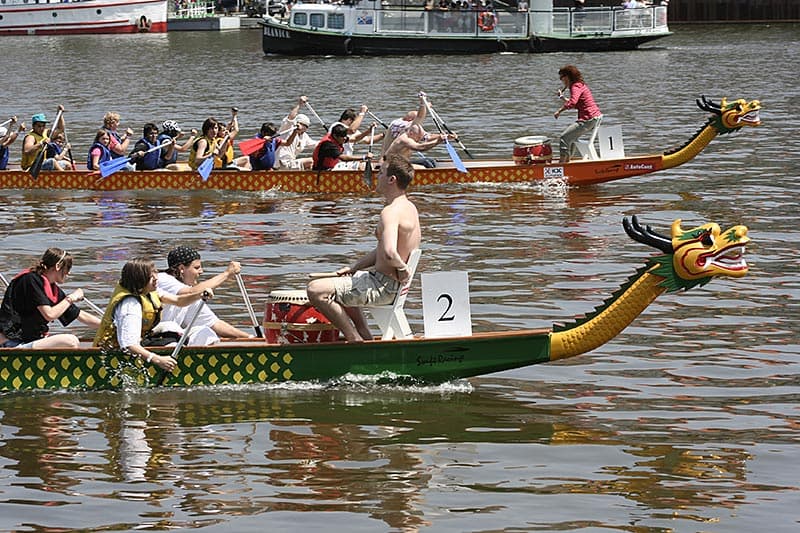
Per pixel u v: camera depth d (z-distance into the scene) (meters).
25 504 19.09
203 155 49.91
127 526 18.30
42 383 24.59
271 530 18.12
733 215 43.72
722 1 180.00
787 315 29.88
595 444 21.53
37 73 123.75
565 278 34.19
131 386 24.47
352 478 20.09
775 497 19.23
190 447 21.50
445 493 19.44
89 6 185.12
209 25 193.00
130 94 101.94
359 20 135.50
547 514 18.66
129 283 24.39
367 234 41.19
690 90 94.50
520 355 24.22
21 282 25.06
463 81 106.12
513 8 134.62
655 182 51.47
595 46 135.38
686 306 30.81
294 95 98.38
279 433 22.11
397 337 24.70
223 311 30.88
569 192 49.09
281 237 40.84
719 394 24.19
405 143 47.00
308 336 24.77
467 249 38.31
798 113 77.69
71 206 47.16
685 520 18.45
